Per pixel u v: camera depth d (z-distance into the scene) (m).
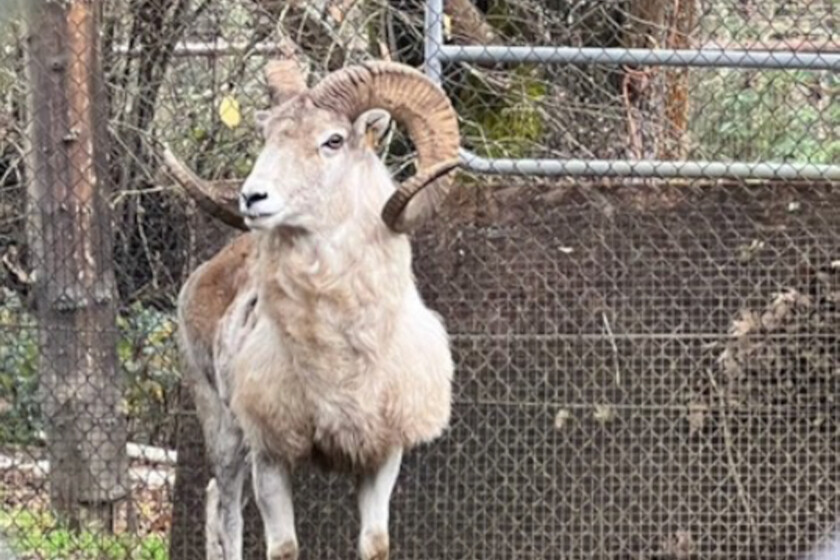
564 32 30.11
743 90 29.77
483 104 29.92
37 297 29.89
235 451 25.91
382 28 31.67
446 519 27.11
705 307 26.80
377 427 23.20
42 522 29.02
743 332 26.69
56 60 29.84
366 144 22.78
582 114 29.70
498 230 27.02
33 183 30.08
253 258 24.25
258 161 22.00
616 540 26.92
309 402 23.08
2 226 31.30
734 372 26.72
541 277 26.95
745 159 29.84
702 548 26.84
